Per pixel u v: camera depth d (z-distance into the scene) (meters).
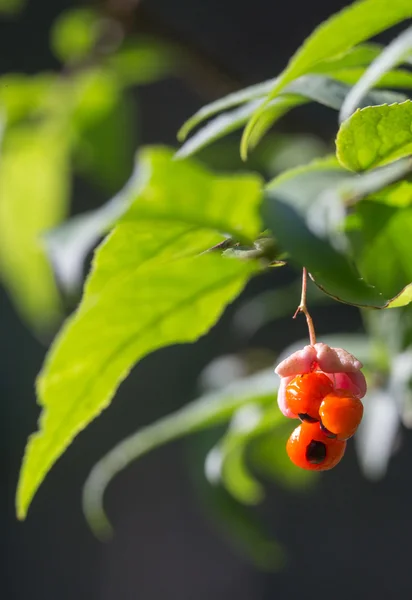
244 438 0.39
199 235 0.30
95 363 0.31
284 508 1.01
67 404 0.32
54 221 0.54
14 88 0.51
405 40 0.28
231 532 0.44
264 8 0.86
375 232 0.30
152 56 0.53
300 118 0.48
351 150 0.29
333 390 0.30
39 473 0.32
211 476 0.40
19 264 0.54
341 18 0.29
